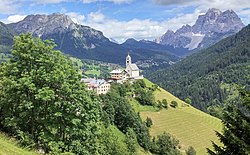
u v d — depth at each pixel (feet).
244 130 72.02
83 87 114.83
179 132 580.30
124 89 647.56
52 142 105.40
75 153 108.78
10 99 112.98
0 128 124.16
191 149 469.57
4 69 116.37
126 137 427.33
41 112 111.34
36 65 114.21
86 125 111.34
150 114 622.13
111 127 449.06
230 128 73.36
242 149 68.23
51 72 108.37
